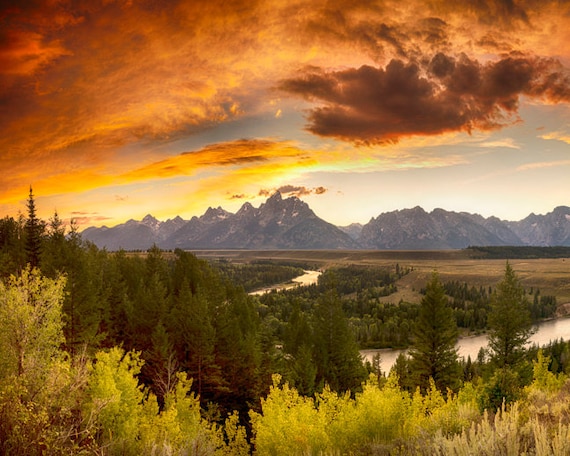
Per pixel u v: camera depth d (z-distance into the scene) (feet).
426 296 163.43
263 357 186.50
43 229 205.16
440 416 37.35
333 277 192.03
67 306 126.11
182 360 162.91
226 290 242.37
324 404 53.93
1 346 40.32
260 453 54.24
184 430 64.08
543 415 30.37
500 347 169.07
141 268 250.57
